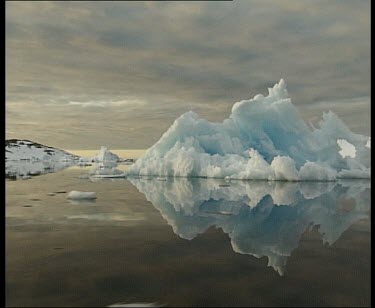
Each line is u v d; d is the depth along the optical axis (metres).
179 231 6.37
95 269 4.26
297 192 12.59
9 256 4.79
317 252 5.02
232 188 14.03
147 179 18.86
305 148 21.33
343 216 7.90
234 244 5.49
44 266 4.36
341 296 3.45
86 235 6.02
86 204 9.56
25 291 3.56
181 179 18.75
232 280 3.90
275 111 21.95
